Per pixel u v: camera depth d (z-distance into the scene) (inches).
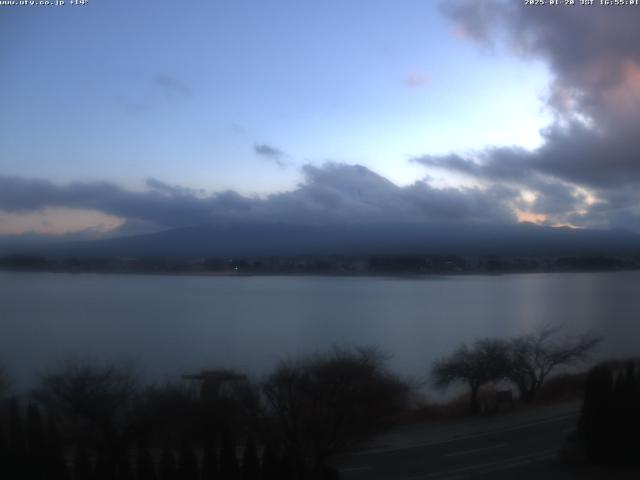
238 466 634.2
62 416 885.8
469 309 3550.7
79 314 3366.1
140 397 948.0
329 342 2316.7
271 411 897.5
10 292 4746.6
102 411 864.9
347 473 790.5
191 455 628.4
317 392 835.4
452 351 1905.8
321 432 795.4
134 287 5344.5
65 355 1872.5
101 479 612.4
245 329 2805.1
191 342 2357.3
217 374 1270.9
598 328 2593.5
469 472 796.0
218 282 6053.2
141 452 625.9
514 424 1042.1
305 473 700.0
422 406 1162.6
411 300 4200.3
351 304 3929.6
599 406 826.2
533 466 821.9
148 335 2586.1
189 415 884.0
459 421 1063.6
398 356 1927.9
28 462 634.2
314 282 6097.4
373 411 859.4
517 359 1295.5
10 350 2122.3
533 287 5251.0
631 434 816.9
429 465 823.1
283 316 3299.7
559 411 1133.7
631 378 836.0
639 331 2493.8
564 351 1454.2
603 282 5836.6
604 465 820.6
